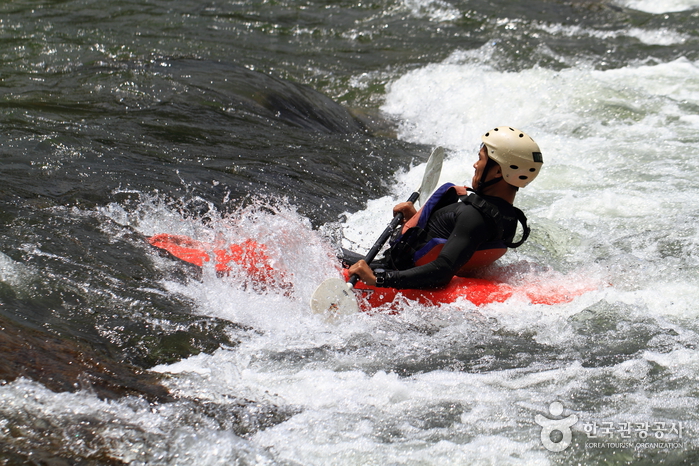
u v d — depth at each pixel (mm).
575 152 24062
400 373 11977
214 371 11453
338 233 18078
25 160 19172
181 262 14609
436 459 9734
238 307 13500
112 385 10469
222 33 39906
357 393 11242
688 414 10734
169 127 23672
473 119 29406
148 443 9430
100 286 13250
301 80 34281
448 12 44250
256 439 9914
